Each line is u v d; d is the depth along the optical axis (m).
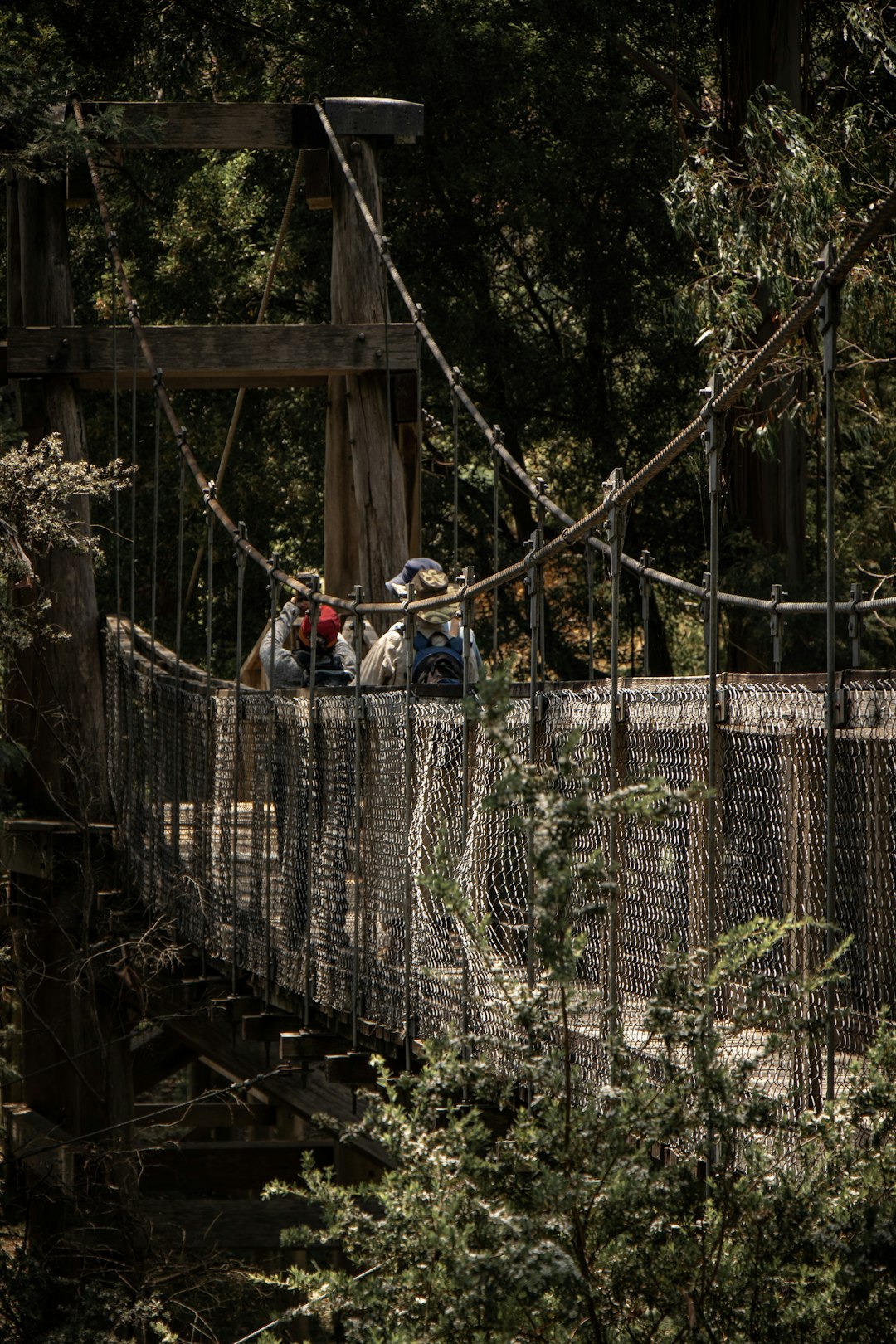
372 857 6.96
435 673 7.91
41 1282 9.84
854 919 3.96
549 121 18.86
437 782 6.27
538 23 18.56
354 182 11.59
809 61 17.36
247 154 19.84
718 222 13.91
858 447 17.44
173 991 11.19
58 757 11.73
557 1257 3.37
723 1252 3.64
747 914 4.40
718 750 4.48
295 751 7.99
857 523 18.00
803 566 17.17
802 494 17.17
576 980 4.45
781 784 4.23
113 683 11.53
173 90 19.77
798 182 13.34
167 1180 11.78
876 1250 3.44
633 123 18.66
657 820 3.62
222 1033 12.59
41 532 9.80
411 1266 3.66
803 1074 4.04
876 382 16.20
